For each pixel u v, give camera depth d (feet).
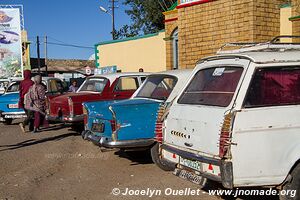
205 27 37.83
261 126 13.89
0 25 81.46
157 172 22.35
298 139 14.21
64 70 159.84
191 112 15.80
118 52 62.69
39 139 35.19
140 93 26.32
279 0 34.99
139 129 21.94
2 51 81.82
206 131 14.61
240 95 14.21
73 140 34.40
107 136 22.47
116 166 24.20
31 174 22.79
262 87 14.55
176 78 24.09
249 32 33.45
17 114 46.57
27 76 41.01
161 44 53.98
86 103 25.29
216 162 13.97
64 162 25.82
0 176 22.45
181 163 16.22
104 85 34.68
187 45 40.01
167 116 17.48
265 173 13.92
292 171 14.30
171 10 49.70
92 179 21.42
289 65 15.01
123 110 21.83
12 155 28.25
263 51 16.28
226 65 16.16
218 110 14.51
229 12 35.24
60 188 19.86
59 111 35.29
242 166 13.71
